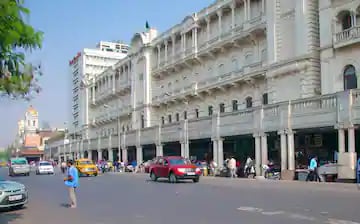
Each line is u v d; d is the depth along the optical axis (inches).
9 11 292.2
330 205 545.0
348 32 1112.2
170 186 975.6
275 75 1370.6
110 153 2576.3
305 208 524.7
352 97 949.2
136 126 2464.3
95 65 4985.2
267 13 1428.4
